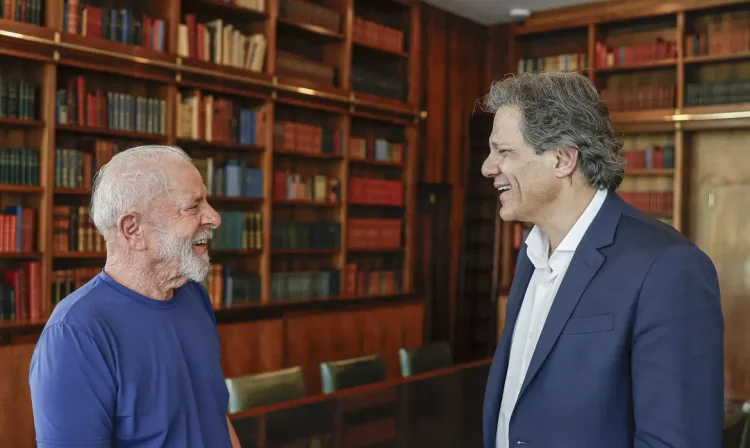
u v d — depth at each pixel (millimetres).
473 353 8219
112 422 1561
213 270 5453
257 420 2785
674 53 6840
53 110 4473
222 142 5477
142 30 4914
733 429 2879
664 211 7027
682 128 6727
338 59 6531
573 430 1386
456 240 7988
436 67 7680
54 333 1523
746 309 6805
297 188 6141
